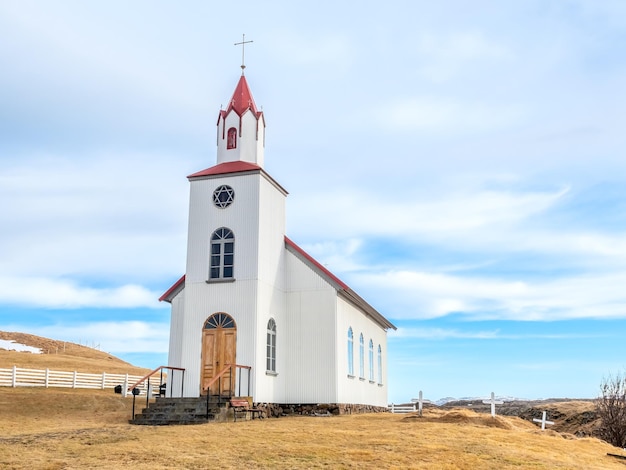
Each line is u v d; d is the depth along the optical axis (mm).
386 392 45438
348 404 33375
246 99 33656
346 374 33688
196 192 31891
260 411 27500
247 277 30109
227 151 32969
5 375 41188
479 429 24078
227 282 30297
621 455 22406
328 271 32469
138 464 16438
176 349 32281
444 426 24547
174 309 32906
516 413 54562
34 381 42656
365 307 38219
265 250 31031
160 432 21484
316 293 32500
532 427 29281
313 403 31438
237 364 29266
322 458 17734
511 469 17562
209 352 29828
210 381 27797
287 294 32875
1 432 22734
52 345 83875
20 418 27750
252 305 29734
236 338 29594
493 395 27141
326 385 31453
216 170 31766
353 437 21172
